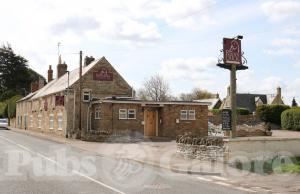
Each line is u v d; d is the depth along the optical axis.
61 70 56.50
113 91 43.44
